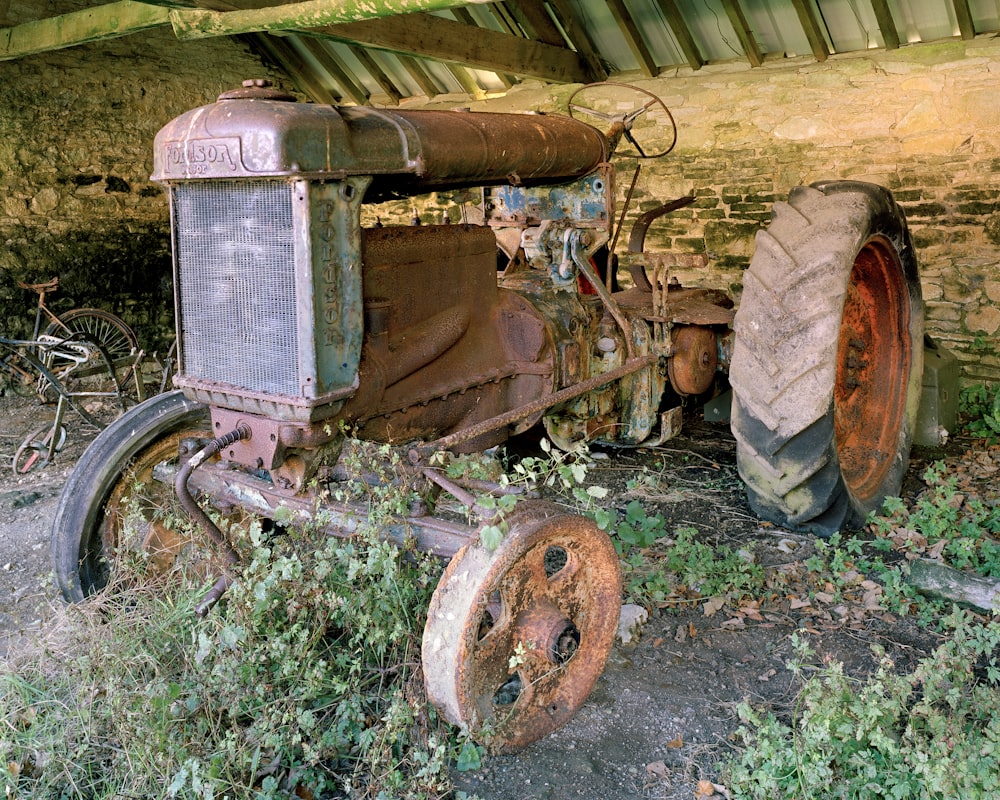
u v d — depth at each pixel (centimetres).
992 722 209
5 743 208
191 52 731
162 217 726
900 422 387
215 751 210
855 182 358
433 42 554
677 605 301
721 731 235
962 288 548
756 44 595
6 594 321
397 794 208
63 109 658
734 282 643
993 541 340
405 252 280
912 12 531
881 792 201
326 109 238
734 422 332
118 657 232
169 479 281
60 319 582
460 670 204
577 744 232
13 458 481
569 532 225
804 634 281
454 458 248
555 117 357
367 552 244
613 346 381
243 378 248
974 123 530
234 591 230
